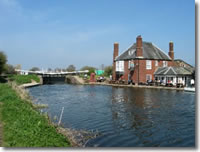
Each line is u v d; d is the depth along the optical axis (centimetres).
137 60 4678
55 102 2247
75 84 5447
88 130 1184
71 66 8244
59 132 1012
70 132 1086
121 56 5312
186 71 4344
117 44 5509
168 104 2036
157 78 4712
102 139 1038
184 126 1270
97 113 1647
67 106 1986
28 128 898
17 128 888
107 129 1209
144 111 1708
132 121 1390
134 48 5009
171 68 4391
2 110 1228
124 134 1121
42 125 977
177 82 4166
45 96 2786
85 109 1820
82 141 995
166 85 4034
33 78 5266
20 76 5128
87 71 6362
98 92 3284
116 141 1016
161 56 5053
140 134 1123
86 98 2570
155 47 5234
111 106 1959
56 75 6109
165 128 1231
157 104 2039
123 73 5159
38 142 776
